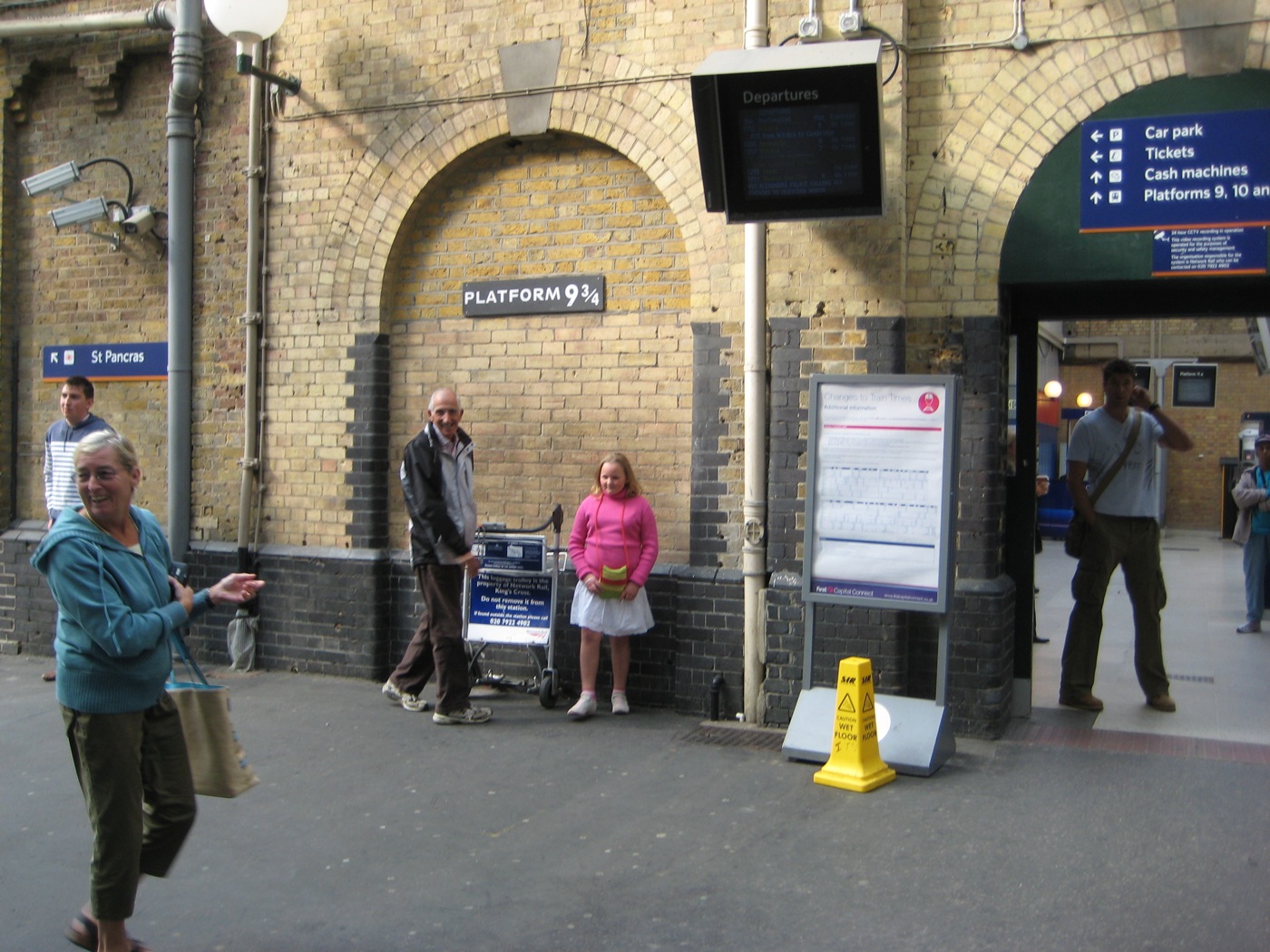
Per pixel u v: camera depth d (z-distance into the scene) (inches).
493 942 158.9
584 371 291.7
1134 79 240.8
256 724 269.1
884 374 245.0
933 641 256.1
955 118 252.4
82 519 146.1
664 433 283.6
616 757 242.2
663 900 171.5
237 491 329.1
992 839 192.9
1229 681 314.3
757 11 257.3
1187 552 705.0
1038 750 243.9
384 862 187.8
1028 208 248.7
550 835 198.5
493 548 285.6
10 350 366.3
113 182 350.9
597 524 269.7
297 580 319.3
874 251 253.3
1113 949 152.9
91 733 142.8
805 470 260.1
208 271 331.6
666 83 275.4
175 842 153.6
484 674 303.6
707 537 274.1
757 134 237.9
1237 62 234.1
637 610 271.6
